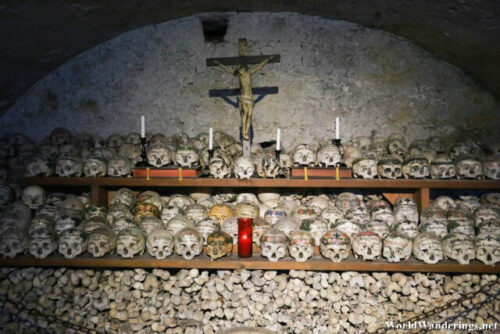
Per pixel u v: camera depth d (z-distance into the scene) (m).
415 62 4.47
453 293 3.40
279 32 4.53
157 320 3.43
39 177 3.80
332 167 3.71
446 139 4.45
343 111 4.51
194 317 3.41
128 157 4.05
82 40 4.34
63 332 3.44
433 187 3.67
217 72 4.56
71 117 4.62
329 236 3.36
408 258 3.43
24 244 3.47
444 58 4.40
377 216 3.68
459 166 3.66
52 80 4.60
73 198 3.88
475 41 3.82
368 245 3.33
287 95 4.53
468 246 3.30
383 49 4.49
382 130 4.50
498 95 4.34
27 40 3.90
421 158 3.72
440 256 3.32
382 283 3.39
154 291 3.45
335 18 4.46
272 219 3.66
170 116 4.59
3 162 4.17
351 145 4.21
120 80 4.59
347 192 4.11
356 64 4.50
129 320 3.44
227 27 4.55
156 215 3.79
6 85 4.33
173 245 3.46
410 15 3.92
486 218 3.56
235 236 3.55
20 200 3.88
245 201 3.75
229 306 3.42
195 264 3.37
